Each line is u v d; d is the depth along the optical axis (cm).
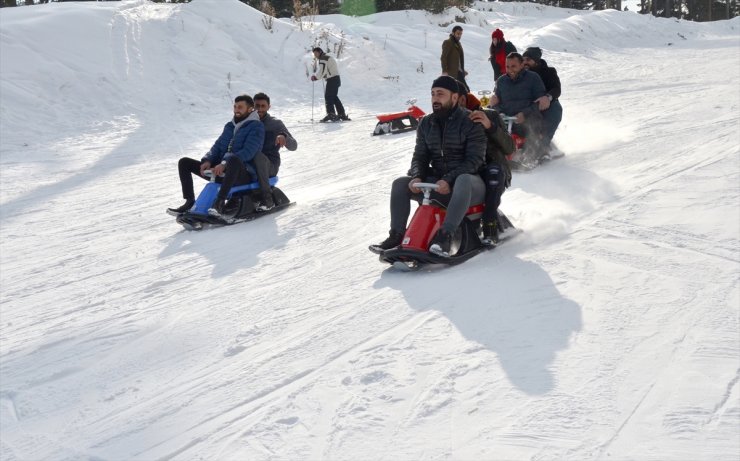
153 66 1862
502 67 1270
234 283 562
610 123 1111
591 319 419
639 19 3378
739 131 916
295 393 361
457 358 381
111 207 902
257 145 768
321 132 1417
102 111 1598
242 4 2300
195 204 761
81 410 372
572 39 2834
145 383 396
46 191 1009
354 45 2220
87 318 517
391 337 419
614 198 687
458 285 498
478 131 561
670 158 820
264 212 781
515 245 582
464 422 318
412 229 546
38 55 1709
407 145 1166
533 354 379
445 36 2544
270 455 307
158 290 565
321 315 468
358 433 317
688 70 1920
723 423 301
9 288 610
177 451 319
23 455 330
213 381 387
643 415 312
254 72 1988
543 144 885
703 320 407
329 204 801
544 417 316
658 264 503
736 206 611
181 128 1501
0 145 1324
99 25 1923
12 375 427
